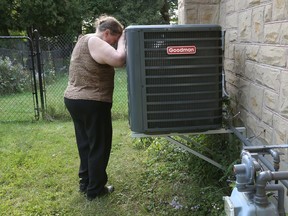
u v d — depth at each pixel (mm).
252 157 1515
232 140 3121
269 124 2502
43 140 5355
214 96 2719
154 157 4172
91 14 20875
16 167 4188
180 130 2730
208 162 3332
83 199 3361
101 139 3143
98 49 2873
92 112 3004
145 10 21859
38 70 6891
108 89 3072
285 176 1413
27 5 17766
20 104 8164
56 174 3977
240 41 3178
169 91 2656
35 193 3531
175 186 3410
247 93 3002
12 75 9219
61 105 7367
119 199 3311
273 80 2406
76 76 3010
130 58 2602
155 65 2607
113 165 4133
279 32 2287
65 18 19531
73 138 5426
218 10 4184
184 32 2572
